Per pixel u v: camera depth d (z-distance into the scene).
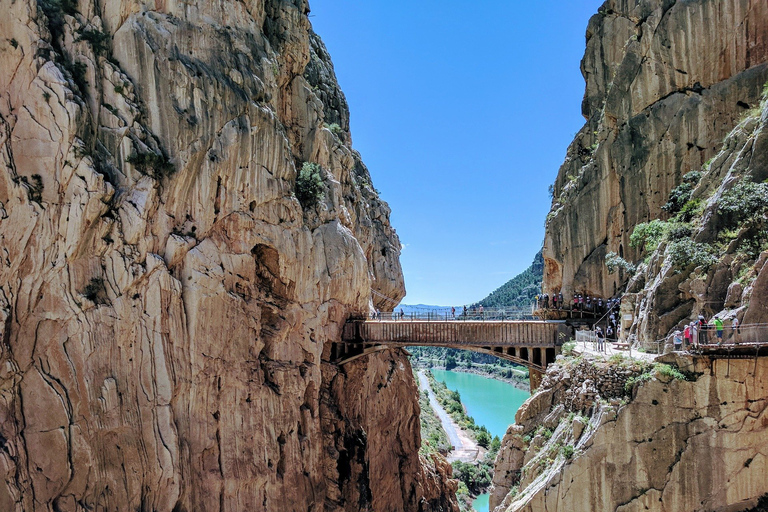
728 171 25.81
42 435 26.86
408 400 58.69
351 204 57.22
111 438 29.25
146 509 30.09
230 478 34.06
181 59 33.94
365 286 47.00
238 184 36.44
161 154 32.34
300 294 40.25
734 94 33.75
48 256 27.91
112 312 29.72
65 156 28.34
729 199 23.16
